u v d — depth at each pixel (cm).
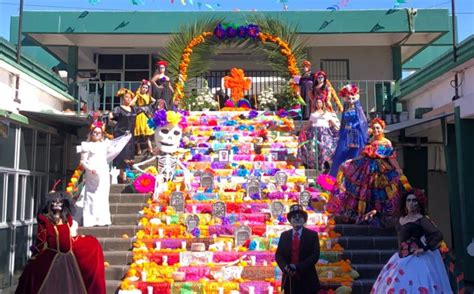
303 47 1492
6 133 998
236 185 955
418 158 1381
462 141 992
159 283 676
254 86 1686
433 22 1505
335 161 960
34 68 1182
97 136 852
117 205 887
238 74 1482
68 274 525
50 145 1255
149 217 848
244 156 1095
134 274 697
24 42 1631
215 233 808
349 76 1669
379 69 1670
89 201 832
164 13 1523
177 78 1429
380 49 1677
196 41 1463
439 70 1149
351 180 848
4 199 1000
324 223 834
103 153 845
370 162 838
